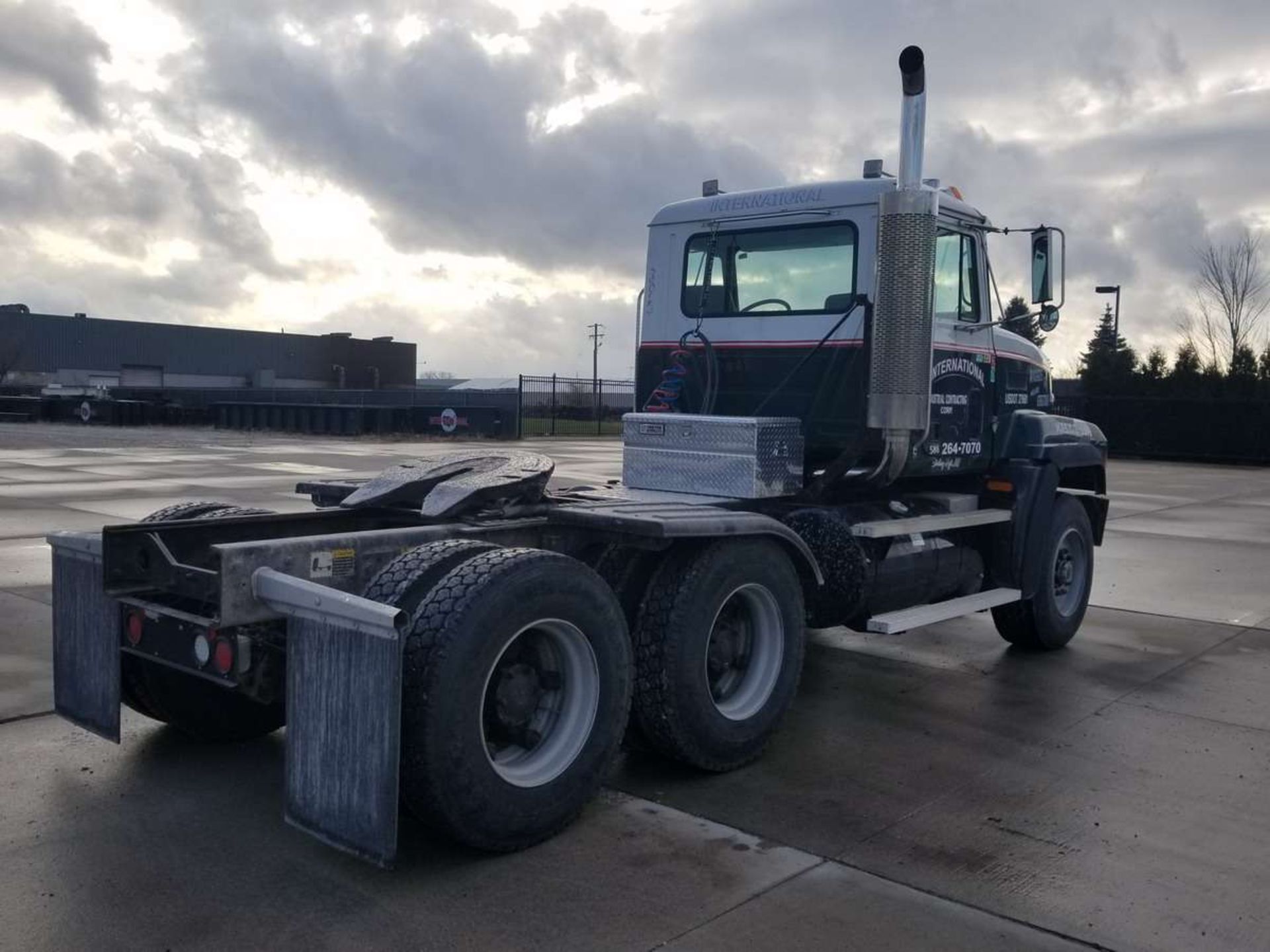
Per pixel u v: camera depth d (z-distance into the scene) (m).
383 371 90.50
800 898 3.61
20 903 3.47
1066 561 7.41
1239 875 3.87
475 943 3.28
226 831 4.07
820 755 5.11
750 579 4.86
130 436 31.97
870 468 6.05
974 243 6.59
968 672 6.76
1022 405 7.28
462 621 3.67
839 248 6.00
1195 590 9.80
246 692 3.97
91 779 4.58
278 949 3.22
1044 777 4.84
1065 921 3.49
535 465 5.01
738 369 6.38
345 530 5.16
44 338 72.31
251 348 82.69
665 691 4.54
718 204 6.49
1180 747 5.30
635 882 3.71
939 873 3.82
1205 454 34.06
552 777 4.00
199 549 4.59
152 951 3.20
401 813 4.26
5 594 7.89
